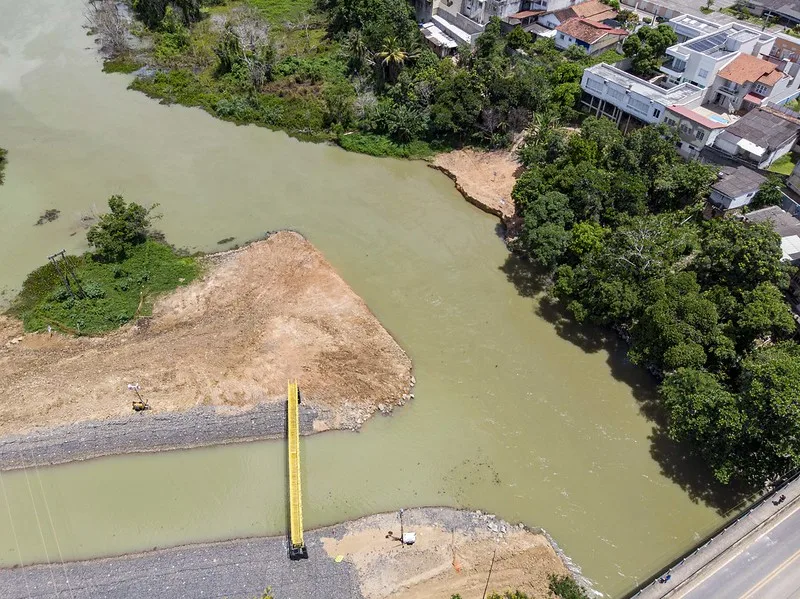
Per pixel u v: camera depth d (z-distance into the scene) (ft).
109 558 140.77
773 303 162.50
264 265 215.31
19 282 209.56
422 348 191.21
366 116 282.56
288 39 346.74
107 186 249.14
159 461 160.76
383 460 161.99
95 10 371.15
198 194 246.68
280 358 183.32
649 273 180.86
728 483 155.12
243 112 292.20
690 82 266.16
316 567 138.82
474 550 143.13
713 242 178.81
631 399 177.27
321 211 240.73
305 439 165.78
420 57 293.43
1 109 293.64
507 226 232.12
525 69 273.54
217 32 354.33
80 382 175.22
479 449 164.66
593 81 261.65
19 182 250.98
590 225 199.52
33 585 135.13
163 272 211.61
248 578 136.36
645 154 219.82
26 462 158.20
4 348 186.80
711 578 131.75
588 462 161.89
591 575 139.03
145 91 308.81
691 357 158.71
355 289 209.56
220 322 195.52
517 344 193.36
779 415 133.90
